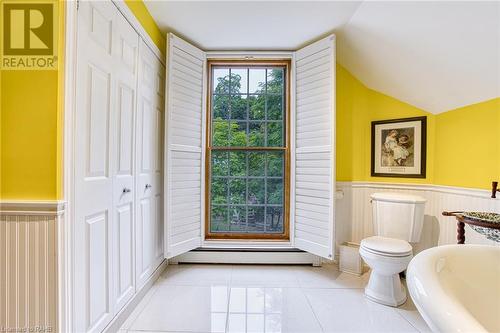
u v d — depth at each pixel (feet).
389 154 8.41
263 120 8.72
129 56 5.47
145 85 6.31
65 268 3.62
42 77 3.57
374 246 6.28
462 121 6.80
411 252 6.15
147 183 6.50
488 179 6.13
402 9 5.50
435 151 7.70
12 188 3.54
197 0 5.99
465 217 5.69
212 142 8.73
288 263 8.38
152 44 6.62
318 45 7.63
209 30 7.29
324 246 7.49
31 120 3.56
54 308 3.51
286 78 8.63
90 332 4.20
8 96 3.55
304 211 8.07
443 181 7.38
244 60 8.55
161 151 7.52
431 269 3.26
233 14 6.51
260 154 8.72
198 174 8.19
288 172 8.57
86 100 4.08
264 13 6.45
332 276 7.63
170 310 5.80
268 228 8.73
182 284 7.02
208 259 8.39
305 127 8.07
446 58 5.95
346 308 5.96
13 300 3.50
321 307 5.99
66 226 3.65
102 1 4.46
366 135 8.65
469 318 2.37
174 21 6.85
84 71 4.02
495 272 3.83
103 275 4.59
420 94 7.50
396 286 6.20
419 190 7.91
